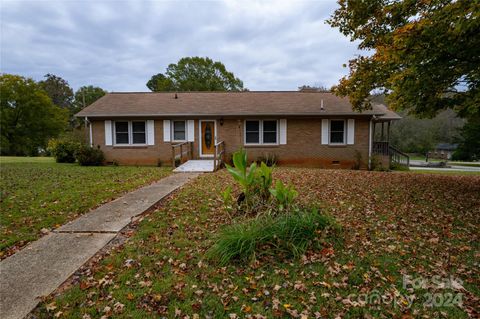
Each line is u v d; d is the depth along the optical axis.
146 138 14.26
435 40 5.32
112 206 5.82
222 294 2.79
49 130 33.28
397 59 6.00
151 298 2.71
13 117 31.47
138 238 4.12
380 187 7.68
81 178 9.45
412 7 6.28
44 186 7.95
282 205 4.34
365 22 7.91
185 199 6.32
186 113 13.81
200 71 39.50
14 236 4.24
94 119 14.18
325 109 13.86
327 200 6.21
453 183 8.41
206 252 3.61
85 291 2.82
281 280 3.03
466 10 4.50
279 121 14.02
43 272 3.17
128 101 15.44
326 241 3.83
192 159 14.30
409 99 6.95
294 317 2.46
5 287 2.86
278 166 13.98
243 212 4.84
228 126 14.18
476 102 6.12
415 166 21.95
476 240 4.07
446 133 34.19
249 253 3.43
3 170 11.73
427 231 4.41
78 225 4.69
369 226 4.58
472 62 5.77
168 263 3.39
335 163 14.08
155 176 10.03
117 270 3.22
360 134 13.92
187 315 2.48
